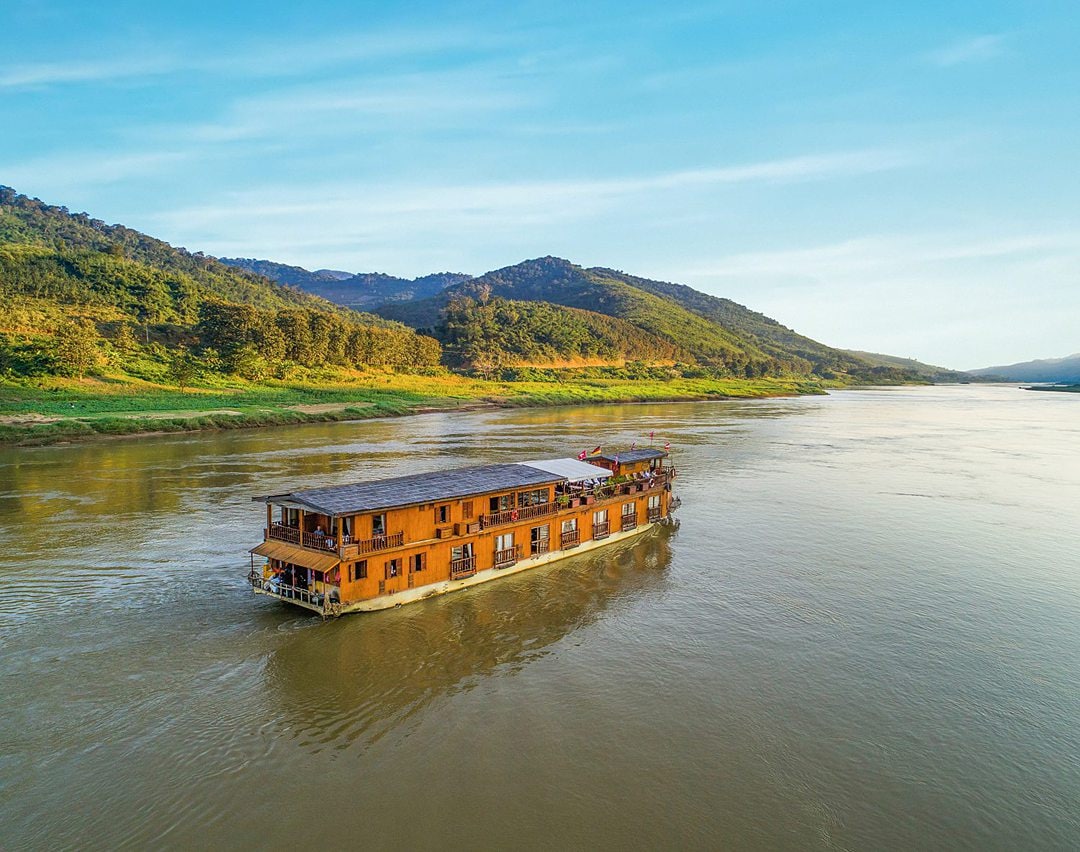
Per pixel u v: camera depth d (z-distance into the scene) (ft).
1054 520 194.18
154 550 156.76
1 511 191.42
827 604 131.95
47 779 77.87
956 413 583.17
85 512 190.29
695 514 199.41
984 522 191.62
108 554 153.58
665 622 123.34
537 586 139.54
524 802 75.20
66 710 91.56
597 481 171.32
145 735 86.48
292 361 631.97
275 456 295.28
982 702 97.30
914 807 75.82
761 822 72.90
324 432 392.47
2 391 393.91
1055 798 77.71
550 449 322.75
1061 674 105.40
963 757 84.89
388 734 87.51
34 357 451.53
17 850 67.15
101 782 77.51
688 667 106.63
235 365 549.13
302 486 226.79
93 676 100.22
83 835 69.51
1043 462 298.15
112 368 488.02
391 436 375.04
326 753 83.41
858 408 643.45
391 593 124.57
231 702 94.07
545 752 84.23
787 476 259.60
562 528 155.53
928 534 179.32
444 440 357.82
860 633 119.24
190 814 72.74
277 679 100.27
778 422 482.69
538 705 94.94
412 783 78.13
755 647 113.70
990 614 127.65
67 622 118.21
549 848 68.59
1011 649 113.50
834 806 75.72
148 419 369.30
